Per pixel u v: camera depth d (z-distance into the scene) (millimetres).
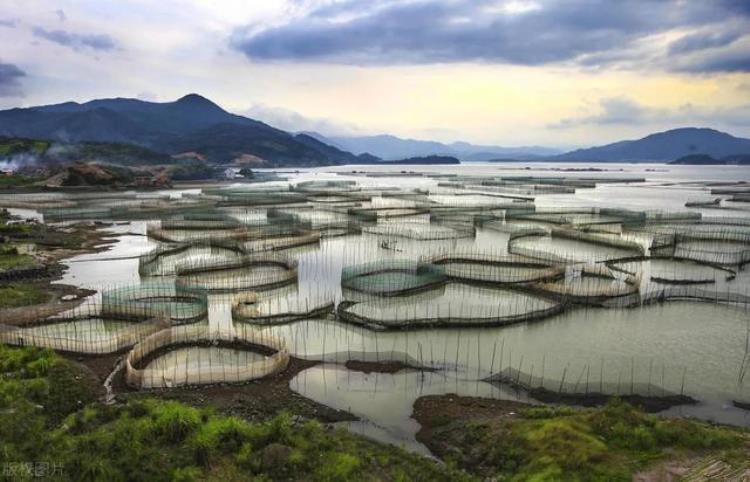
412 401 36000
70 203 149500
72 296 60906
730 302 59469
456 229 106250
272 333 49125
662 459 26328
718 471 25266
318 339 47625
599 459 26000
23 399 32875
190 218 111312
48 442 27594
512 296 62281
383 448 29359
